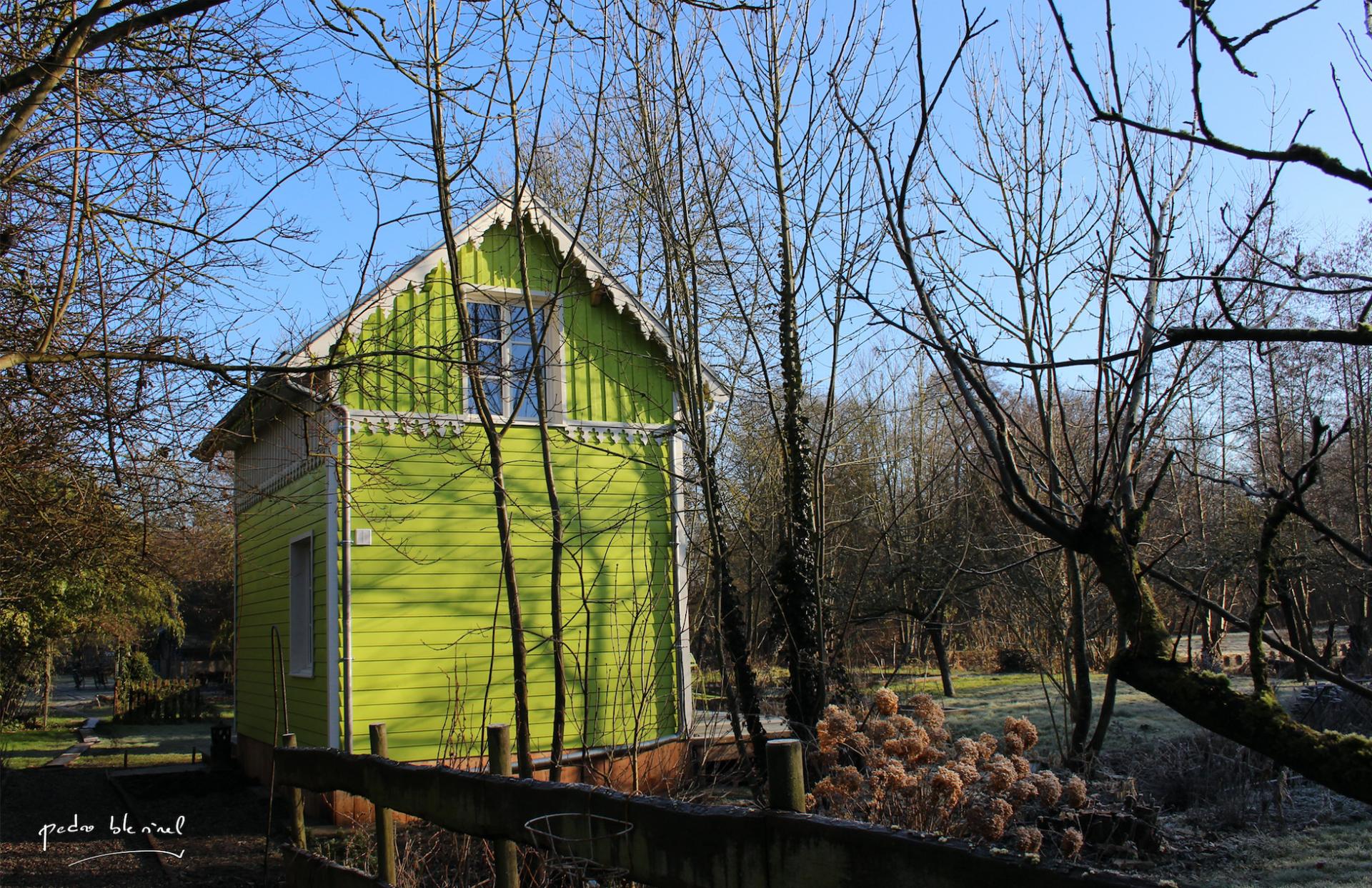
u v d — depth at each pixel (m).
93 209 6.48
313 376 7.52
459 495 11.58
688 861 2.70
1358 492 16.62
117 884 8.67
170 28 6.86
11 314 6.96
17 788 14.38
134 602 18.69
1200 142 2.16
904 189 2.59
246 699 15.55
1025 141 9.61
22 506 8.23
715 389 12.67
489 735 3.98
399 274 8.70
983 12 2.54
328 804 10.52
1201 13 2.17
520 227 7.78
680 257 10.23
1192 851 8.30
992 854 1.94
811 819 2.36
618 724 11.48
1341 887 7.07
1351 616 18.97
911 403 21.02
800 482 11.94
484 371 7.89
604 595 12.02
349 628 10.86
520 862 4.57
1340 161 1.99
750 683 11.01
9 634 17.16
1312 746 1.88
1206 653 11.23
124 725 27.52
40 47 6.07
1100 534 2.22
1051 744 12.62
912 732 6.99
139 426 7.02
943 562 14.31
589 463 12.32
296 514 12.65
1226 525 11.91
